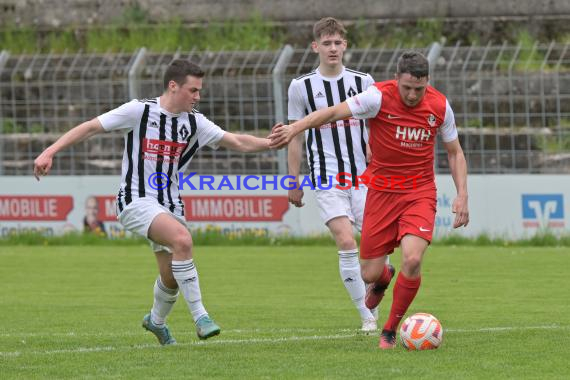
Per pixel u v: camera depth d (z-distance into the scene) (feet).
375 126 71.20
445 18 210.79
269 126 180.34
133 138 71.67
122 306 100.99
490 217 153.38
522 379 58.49
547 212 151.33
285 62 163.12
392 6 212.43
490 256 139.64
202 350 70.59
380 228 72.08
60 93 199.82
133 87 168.35
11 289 115.03
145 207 70.64
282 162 163.63
